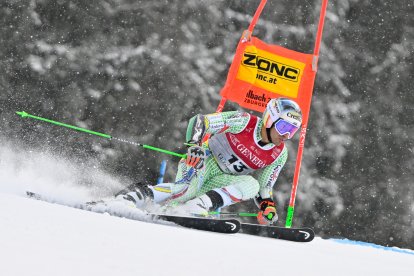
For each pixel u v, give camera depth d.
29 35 59.75
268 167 19.61
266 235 17.47
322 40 65.75
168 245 9.76
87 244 8.42
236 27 64.25
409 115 66.50
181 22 62.38
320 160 62.75
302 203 60.59
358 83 66.50
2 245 7.43
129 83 59.84
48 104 58.12
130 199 17.64
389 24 68.19
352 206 63.00
